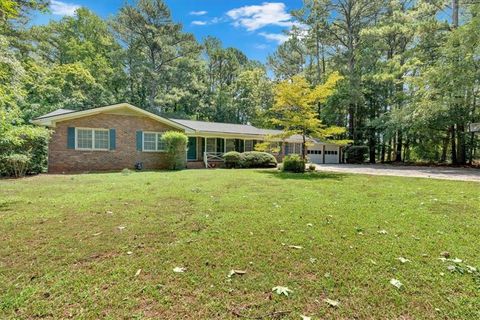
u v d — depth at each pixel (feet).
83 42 91.50
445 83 50.44
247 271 8.64
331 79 41.16
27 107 57.62
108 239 11.34
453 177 36.01
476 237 11.78
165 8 97.04
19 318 6.36
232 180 30.50
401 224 13.60
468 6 53.57
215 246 10.60
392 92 73.67
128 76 97.09
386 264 9.14
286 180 31.35
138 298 7.19
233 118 119.65
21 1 31.83
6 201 18.51
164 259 9.46
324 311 6.72
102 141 45.50
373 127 75.72
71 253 9.92
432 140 67.15
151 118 49.67
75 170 43.37
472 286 7.75
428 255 9.88
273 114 88.53
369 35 66.13
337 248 10.47
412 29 58.54
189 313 6.60
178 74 104.12
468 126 56.95
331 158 81.00
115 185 26.21
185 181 29.37
